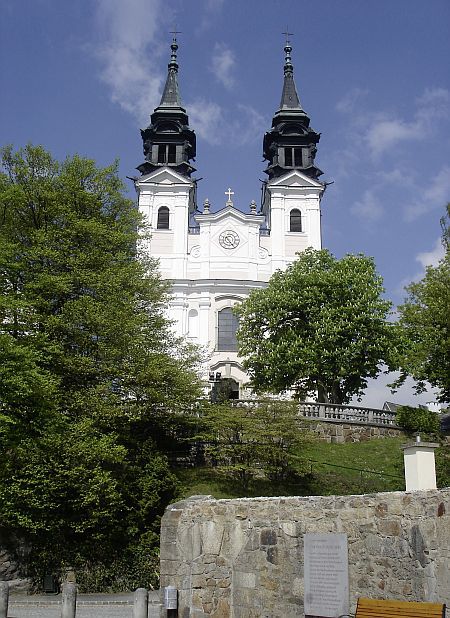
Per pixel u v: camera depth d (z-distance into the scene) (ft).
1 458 75.51
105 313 92.48
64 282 90.94
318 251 157.58
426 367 120.47
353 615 41.81
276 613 45.93
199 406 105.70
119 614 62.59
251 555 48.34
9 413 68.95
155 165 212.23
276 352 140.56
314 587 44.16
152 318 105.50
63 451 80.43
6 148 100.07
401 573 40.06
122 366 94.68
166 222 204.23
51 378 80.18
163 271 198.80
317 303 146.72
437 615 35.94
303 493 95.45
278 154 214.69
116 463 86.38
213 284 196.65
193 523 51.55
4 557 78.59
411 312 129.49
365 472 102.83
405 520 40.47
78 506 80.18
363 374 140.26
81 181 105.50
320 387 140.87
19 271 86.38
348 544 43.37
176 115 219.20
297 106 220.43
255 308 150.00
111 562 80.89
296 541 46.14
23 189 96.89
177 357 138.72
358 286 146.61
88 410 88.53
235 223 203.31
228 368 188.65
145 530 84.53
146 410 96.37
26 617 61.62
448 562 37.22
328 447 114.62
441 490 38.47
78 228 97.55
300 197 207.82
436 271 120.37
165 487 87.61
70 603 53.67
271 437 99.96
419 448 52.65
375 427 121.80
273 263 201.26
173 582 51.60
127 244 107.55
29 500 77.92
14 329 80.43
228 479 97.81
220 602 48.96
